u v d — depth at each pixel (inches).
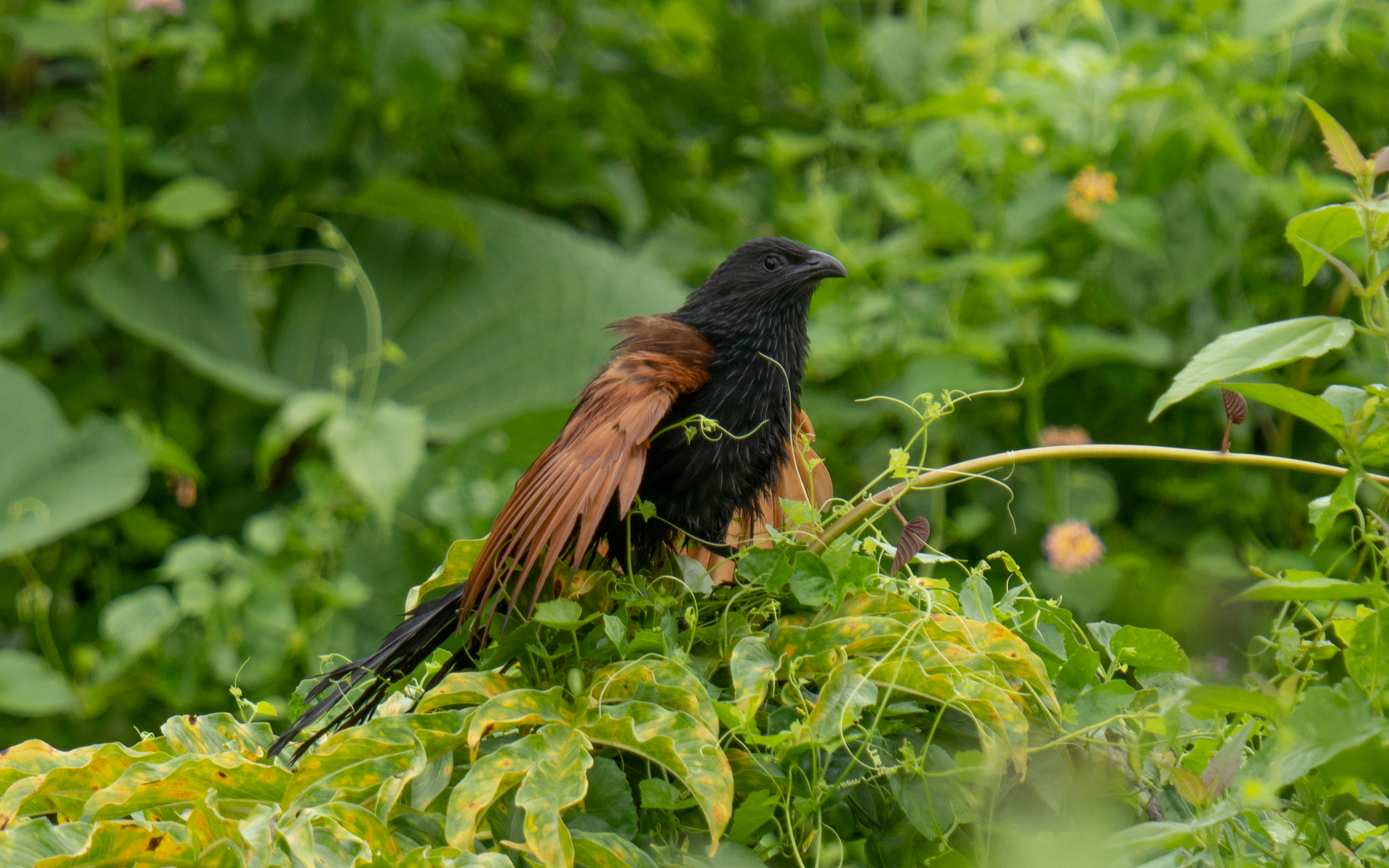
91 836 100.2
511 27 370.0
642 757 121.3
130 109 363.9
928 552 139.3
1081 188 286.0
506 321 374.0
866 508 138.1
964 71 359.3
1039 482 295.6
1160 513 305.3
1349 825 121.1
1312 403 114.1
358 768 113.3
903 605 127.6
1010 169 310.8
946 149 314.8
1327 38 294.4
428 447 376.8
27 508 312.0
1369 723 97.3
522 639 130.2
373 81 324.2
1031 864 111.3
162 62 361.4
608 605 135.6
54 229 354.9
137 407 361.1
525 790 105.4
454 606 141.9
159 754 122.5
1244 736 108.8
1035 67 306.0
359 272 370.0
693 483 170.1
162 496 360.5
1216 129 278.1
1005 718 112.8
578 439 136.6
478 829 114.0
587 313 371.6
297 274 378.0
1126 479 309.4
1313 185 281.0
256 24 328.8
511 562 134.0
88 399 360.5
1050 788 118.8
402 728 114.7
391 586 321.7
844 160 389.7
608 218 424.5
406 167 394.3
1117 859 106.7
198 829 103.2
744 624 131.7
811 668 122.6
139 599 301.4
